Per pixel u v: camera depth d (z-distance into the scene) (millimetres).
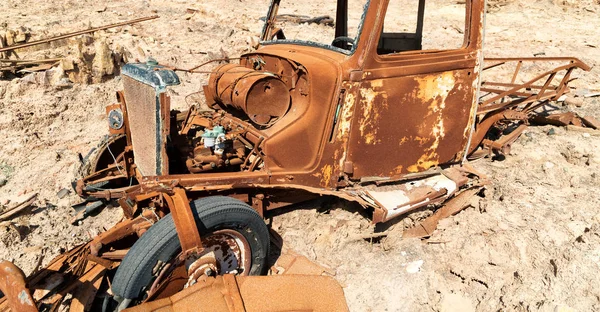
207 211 2787
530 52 9984
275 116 3502
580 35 11711
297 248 3717
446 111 3816
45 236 3945
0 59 7301
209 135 3438
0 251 3719
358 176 3666
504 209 4344
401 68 3428
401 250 3775
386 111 3504
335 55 3480
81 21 11031
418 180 3959
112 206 4363
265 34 4652
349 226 3822
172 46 9234
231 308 2648
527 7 14781
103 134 5918
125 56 7859
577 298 3303
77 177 4473
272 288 2838
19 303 2275
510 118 4934
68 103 6582
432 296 3395
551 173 4996
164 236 2643
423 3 4180
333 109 3328
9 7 12047
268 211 3961
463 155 4207
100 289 3020
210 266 3012
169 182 3012
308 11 13320
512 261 3709
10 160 5160
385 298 3324
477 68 3834
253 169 3461
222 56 8625
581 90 7574
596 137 5941
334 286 3008
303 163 3467
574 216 4238
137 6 13484
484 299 3387
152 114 3191
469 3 3680
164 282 2793
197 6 14039
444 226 4062
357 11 4098
